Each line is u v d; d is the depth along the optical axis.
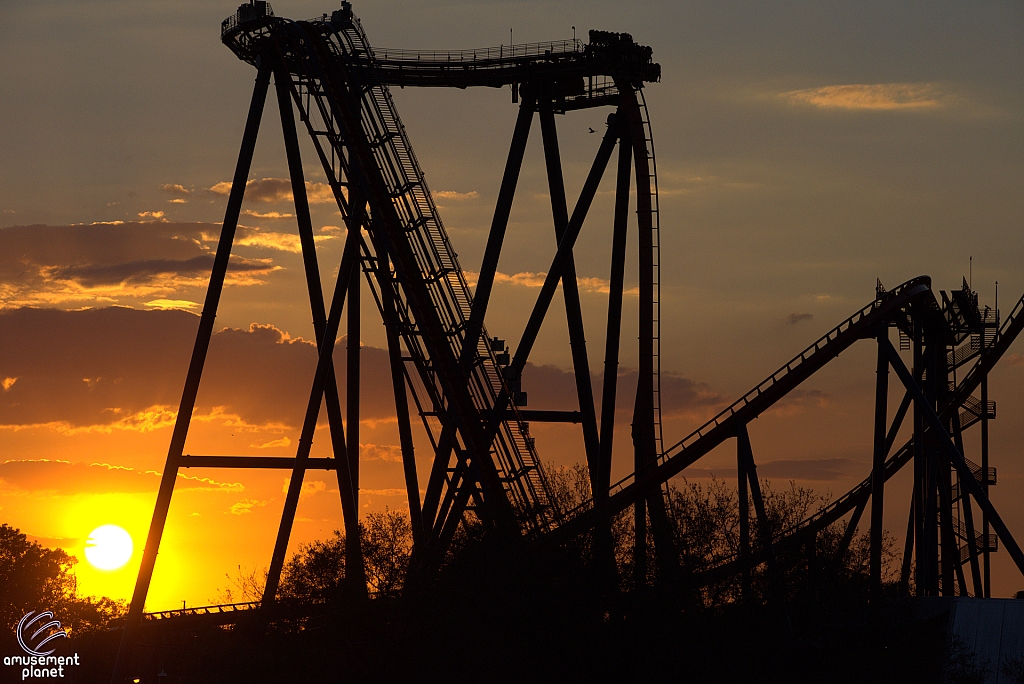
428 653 101.94
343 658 102.75
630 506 115.06
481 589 101.56
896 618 101.50
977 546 131.62
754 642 98.44
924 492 133.12
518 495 115.94
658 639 96.88
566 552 101.69
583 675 98.31
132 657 128.25
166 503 120.94
